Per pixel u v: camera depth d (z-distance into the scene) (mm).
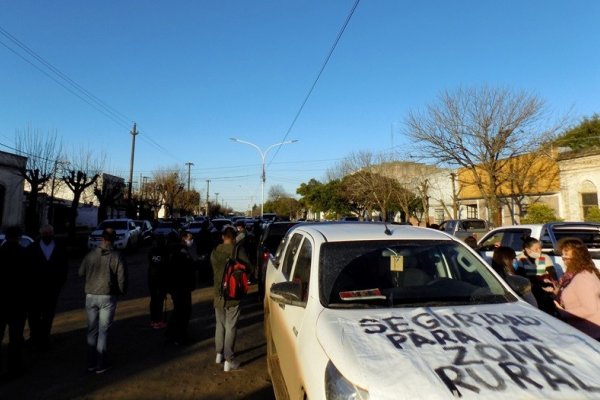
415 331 2555
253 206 104938
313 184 56781
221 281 5371
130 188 36000
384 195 35781
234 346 5766
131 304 9281
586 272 4090
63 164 27375
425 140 22578
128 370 5234
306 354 2707
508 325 2654
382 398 2031
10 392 4586
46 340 6062
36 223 24203
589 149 21953
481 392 2018
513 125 20891
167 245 6727
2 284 4949
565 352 2352
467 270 3502
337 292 3123
